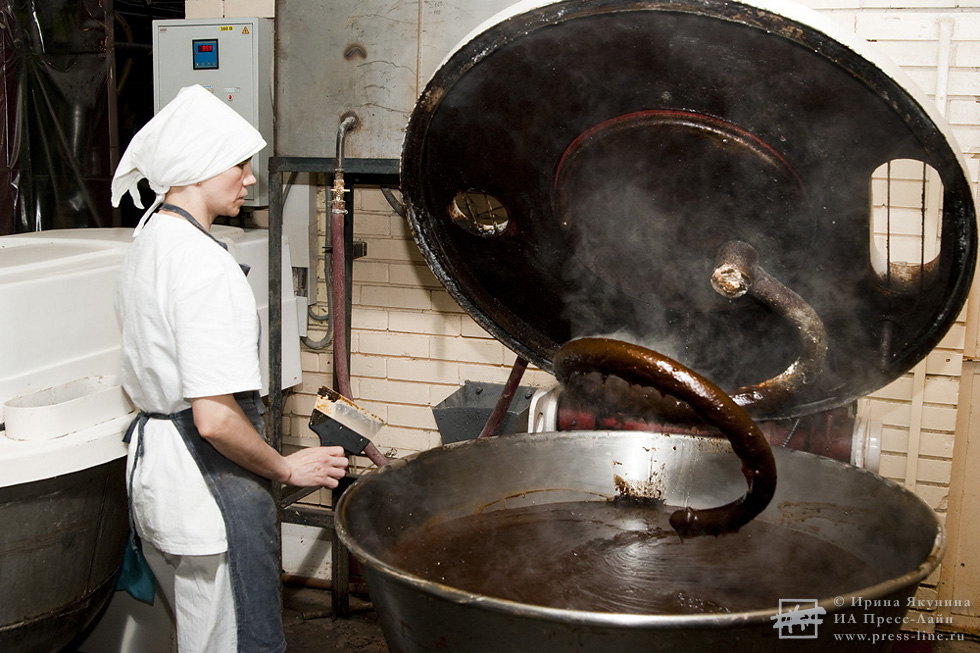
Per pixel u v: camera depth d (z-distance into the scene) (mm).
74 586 2225
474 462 1874
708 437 1932
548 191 1815
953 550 2932
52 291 2178
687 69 1538
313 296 3268
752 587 1578
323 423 2162
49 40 3559
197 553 2002
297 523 2994
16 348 2098
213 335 1842
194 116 1935
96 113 3553
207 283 1854
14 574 2061
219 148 1954
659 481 1958
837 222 1649
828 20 1404
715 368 1957
